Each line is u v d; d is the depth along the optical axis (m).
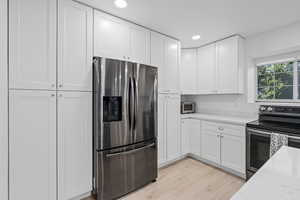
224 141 2.62
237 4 1.84
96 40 1.91
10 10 1.41
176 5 1.86
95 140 1.84
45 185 1.59
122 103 1.96
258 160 2.15
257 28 2.48
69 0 1.72
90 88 1.87
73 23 1.75
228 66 2.84
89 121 1.86
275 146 1.93
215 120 2.75
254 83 2.97
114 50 2.05
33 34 1.52
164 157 2.68
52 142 1.63
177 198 1.96
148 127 2.23
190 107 3.64
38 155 1.55
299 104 2.49
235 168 2.46
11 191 1.42
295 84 2.56
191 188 2.16
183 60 3.42
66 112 1.71
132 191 2.09
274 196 0.59
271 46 2.57
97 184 1.82
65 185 1.71
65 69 1.70
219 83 2.99
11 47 1.42
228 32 2.64
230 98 3.17
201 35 2.74
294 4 1.84
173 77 2.80
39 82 1.55
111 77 1.87
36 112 1.54
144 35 2.39
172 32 2.61
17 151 1.45
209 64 3.15
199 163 2.95
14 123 1.43
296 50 2.50
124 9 1.94
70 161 1.74
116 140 1.92
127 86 2.00
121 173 1.97
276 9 1.95
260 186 0.66
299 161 0.94
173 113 2.81
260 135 2.12
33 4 1.51
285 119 2.23
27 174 1.50
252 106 2.83
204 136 2.94
